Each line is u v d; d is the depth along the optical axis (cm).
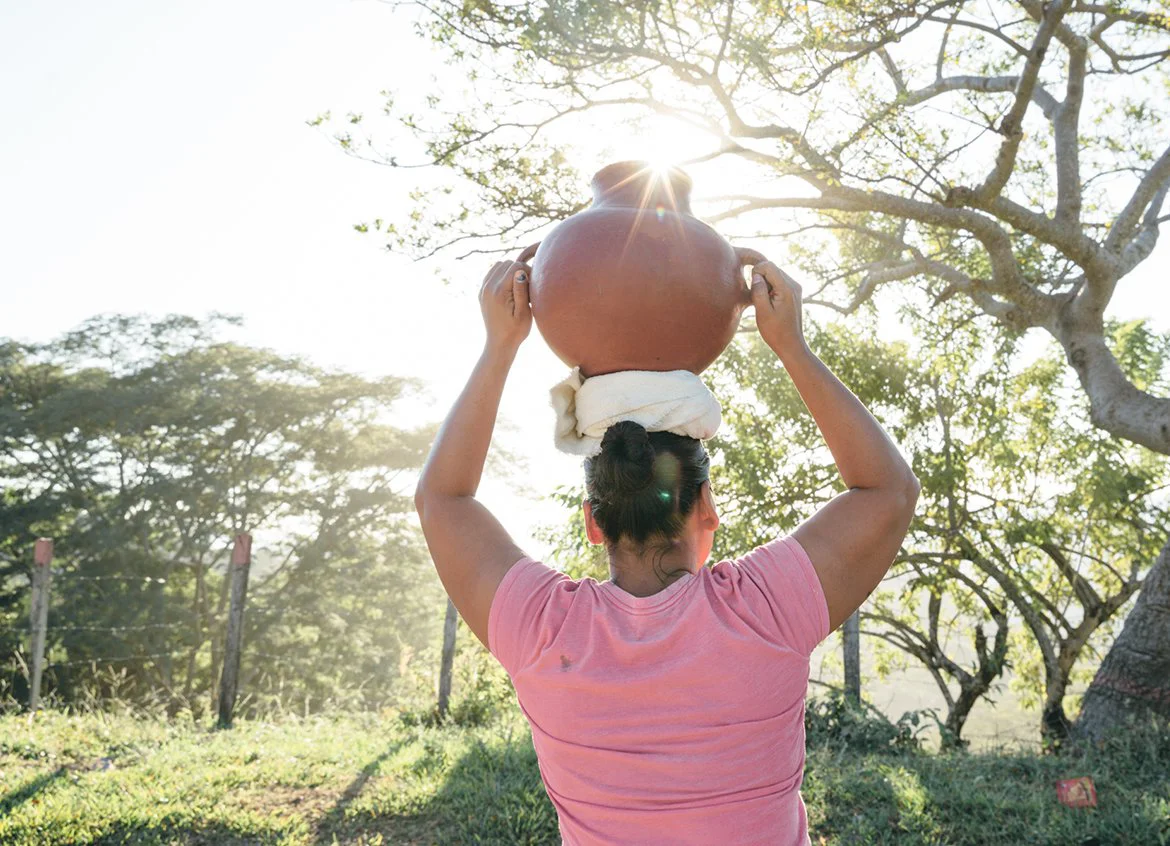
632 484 119
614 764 111
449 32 719
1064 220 862
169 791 545
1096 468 1022
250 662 2612
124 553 2566
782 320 122
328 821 507
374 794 546
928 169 702
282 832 489
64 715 777
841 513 121
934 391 1034
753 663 112
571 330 120
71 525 2616
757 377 1009
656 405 121
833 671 1145
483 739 664
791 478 983
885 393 1029
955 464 994
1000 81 952
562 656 115
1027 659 1278
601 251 118
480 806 502
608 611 117
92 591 2497
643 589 122
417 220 761
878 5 723
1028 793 514
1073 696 1191
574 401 128
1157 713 662
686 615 114
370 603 2861
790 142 728
